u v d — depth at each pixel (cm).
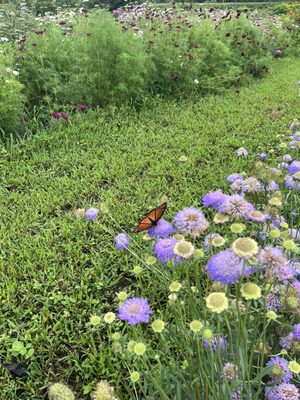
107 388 137
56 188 392
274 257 149
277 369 161
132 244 304
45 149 466
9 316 263
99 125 510
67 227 335
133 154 448
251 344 173
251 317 183
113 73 560
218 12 923
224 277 136
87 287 279
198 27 715
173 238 175
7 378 224
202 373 167
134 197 375
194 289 195
